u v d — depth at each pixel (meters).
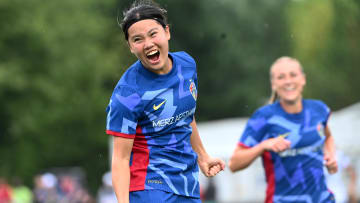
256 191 52.47
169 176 14.63
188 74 14.89
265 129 21.67
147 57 14.18
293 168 21.05
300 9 97.69
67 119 97.56
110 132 14.33
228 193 53.47
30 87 87.88
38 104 89.50
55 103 91.38
